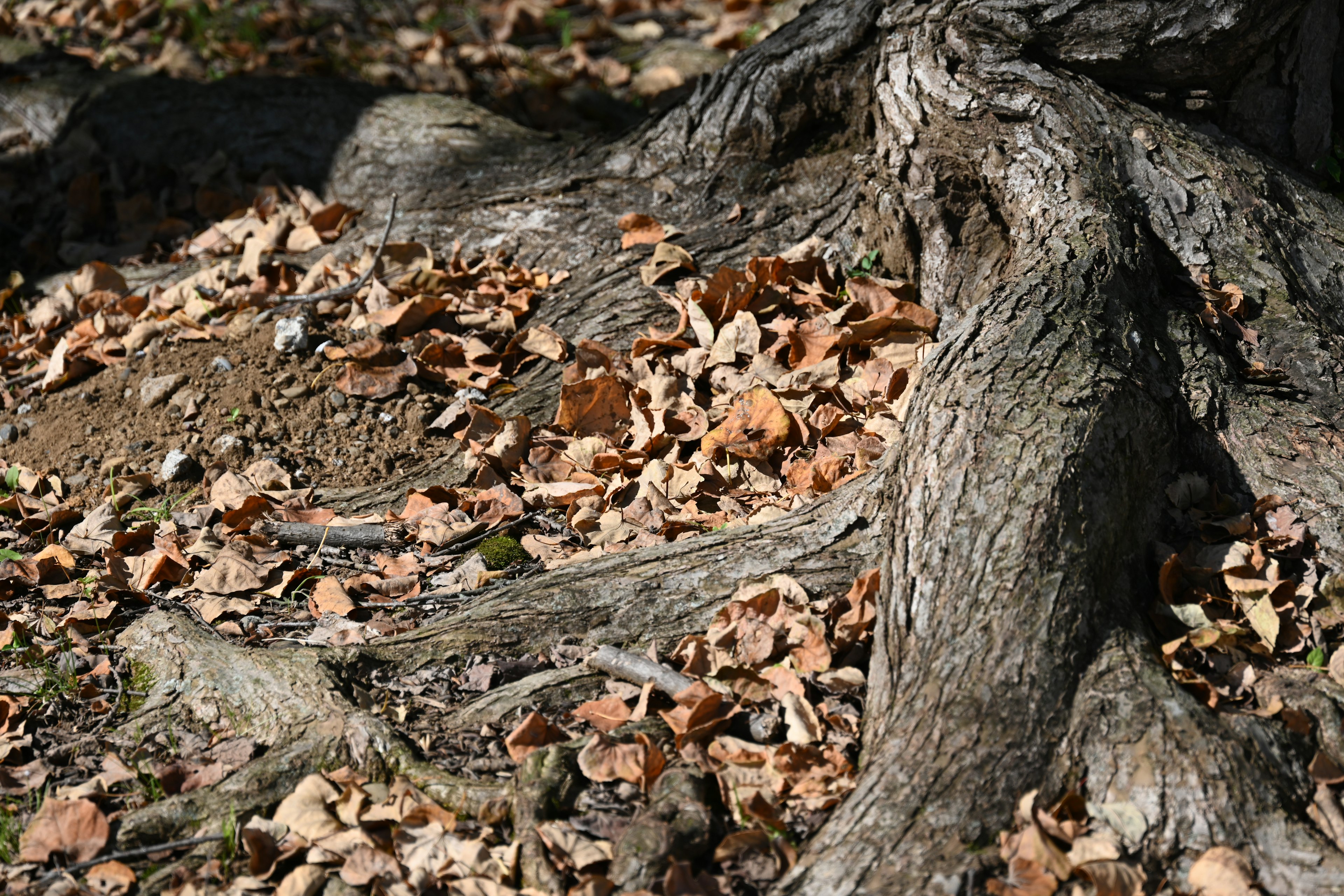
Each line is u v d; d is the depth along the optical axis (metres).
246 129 5.45
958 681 2.28
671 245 4.18
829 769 2.32
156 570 3.18
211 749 2.58
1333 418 2.99
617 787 2.33
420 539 3.29
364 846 2.24
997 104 3.73
